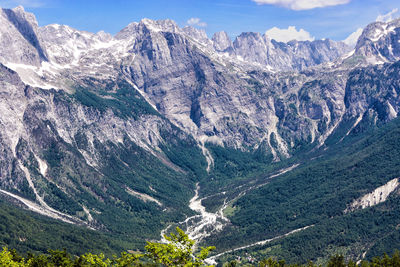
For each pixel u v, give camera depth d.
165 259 148.38
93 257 179.62
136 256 162.25
